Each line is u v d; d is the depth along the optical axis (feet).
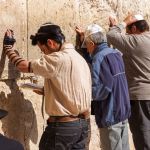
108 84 14.99
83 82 13.52
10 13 14.82
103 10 18.37
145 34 16.85
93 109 15.67
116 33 16.88
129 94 17.02
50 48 13.62
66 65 13.25
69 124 13.42
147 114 16.97
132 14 18.94
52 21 16.25
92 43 15.40
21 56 15.24
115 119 15.42
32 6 15.51
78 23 17.28
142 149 17.19
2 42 14.58
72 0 16.98
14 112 15.28
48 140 13.62
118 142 15.74
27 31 15.39
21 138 15.55
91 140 18.08
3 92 14.90
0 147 9.20
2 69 14.70
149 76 16.85
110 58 15.24
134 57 16.75
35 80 15.90
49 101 13.56
